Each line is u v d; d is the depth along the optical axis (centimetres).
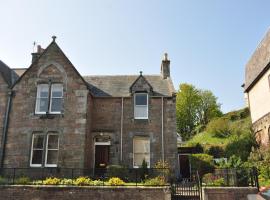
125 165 2139
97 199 1447
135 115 2280
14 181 1627
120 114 2269
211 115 5859
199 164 2261
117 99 2311
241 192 1401
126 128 2230
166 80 2522
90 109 2219
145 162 2067
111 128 2234
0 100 2102
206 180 1734
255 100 3120
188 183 1953
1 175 1931
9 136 2023
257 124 3025
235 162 2131
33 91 2108
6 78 2178
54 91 2131
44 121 2042
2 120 2053
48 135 2045
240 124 4047
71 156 1961
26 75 2142
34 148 2022
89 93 2169
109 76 2620
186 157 2847
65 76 2120
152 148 2170
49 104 2083
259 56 2969
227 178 1565
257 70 2961
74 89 2092
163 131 2206
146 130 2217
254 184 1518
